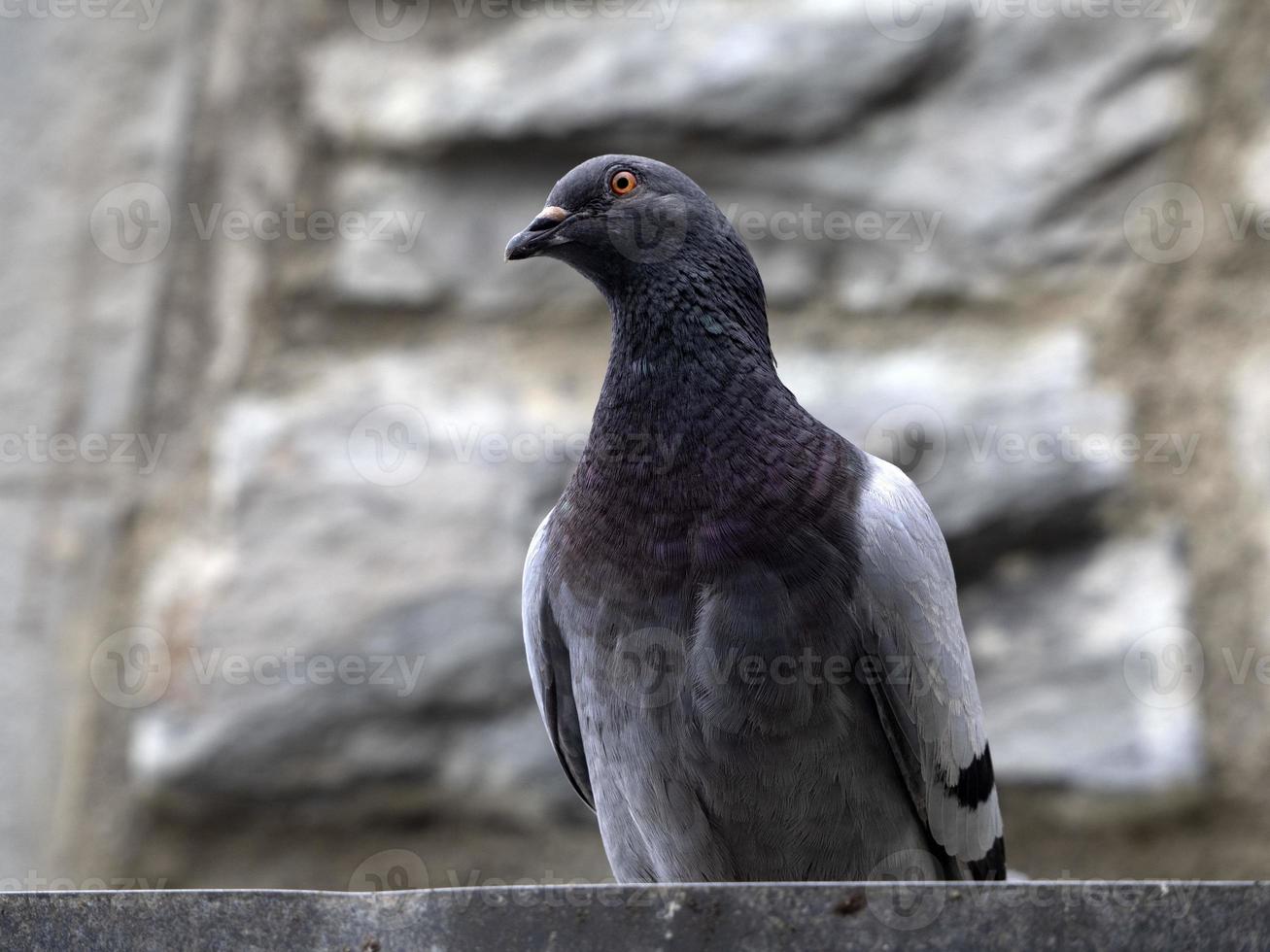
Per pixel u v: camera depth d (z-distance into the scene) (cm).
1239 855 945
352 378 1104
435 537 1052
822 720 654
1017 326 1057
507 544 1046
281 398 1102
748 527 648
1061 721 967
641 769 679
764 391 682
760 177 1110
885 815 689
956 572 1008
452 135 1134
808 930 433
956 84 1102
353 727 1026
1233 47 1066
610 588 664
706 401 675
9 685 1070
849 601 650
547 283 1113
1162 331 1034
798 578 644
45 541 1104
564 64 1134
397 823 1033
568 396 1083
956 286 1073
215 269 1152
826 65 1110
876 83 1106
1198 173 1055
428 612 1038
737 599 643
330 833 1036
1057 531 1005
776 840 685
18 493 1114
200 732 1024
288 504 1068
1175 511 998
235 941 445
